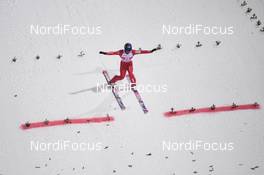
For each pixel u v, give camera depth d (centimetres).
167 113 2927
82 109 2909
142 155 2650
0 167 2519
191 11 3759
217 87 3127
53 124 2795
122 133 2775
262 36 3547
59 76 3127
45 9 3653
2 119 2795
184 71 3238
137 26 3578
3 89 2988
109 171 2542
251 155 2684
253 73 3244
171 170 2569
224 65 3297
